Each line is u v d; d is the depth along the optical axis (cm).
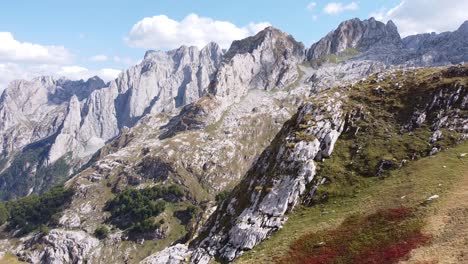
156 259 10919
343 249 6538
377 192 8119
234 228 9562
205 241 10356
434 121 9862
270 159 11188
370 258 5925
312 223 8094
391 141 9769
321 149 10294
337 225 7456
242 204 10656
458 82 10362
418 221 6253
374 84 12312
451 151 8588
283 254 7269
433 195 6856
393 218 6719
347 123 10938
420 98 10719
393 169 8844
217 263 8925
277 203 9362
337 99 11888
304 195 9281
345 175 9262
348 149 10081
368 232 6694
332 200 8750
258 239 8775
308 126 10994
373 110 11081
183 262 9850
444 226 5809
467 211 5922
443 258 5047
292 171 9925
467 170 7456
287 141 10881
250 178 11481
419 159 8825
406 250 5656
